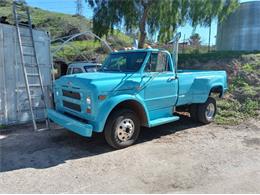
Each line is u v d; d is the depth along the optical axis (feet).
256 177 14.03
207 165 15.49
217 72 25.99
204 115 24.31
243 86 36.55
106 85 16.81
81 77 17.71
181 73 22.22
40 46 26.45
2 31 23.52
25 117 25.43
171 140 20.10
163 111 20.89
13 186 12.92
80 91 17.17
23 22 26.35
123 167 15.19
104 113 16.65
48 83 27.17
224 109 29.48
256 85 36.88
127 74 18.39
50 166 15.31
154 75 19.52
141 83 18.60
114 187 12.89
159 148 18.31
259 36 52.65
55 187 12.85
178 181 13.53
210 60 46.62
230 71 41.50
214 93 27.25
